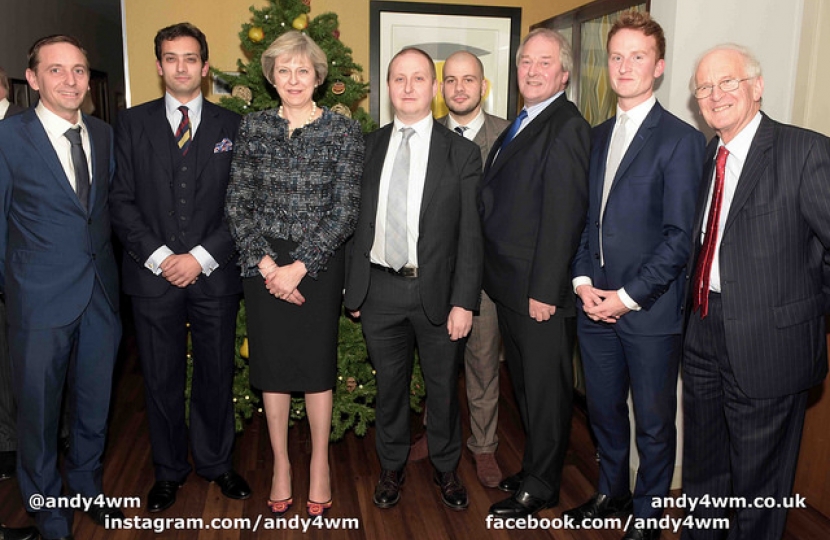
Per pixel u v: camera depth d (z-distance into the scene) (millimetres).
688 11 2449
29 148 2146
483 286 2592
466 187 2383
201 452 2736
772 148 1878
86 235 2254
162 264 2408
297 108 2340
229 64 4277
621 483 2527
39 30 5836
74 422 2449
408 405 2658
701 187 2070
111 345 2404
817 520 2568
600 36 3500
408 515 2611
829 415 2557
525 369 2469
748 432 1997
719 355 2039
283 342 2418
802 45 2484
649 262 2113
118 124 2471
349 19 4367
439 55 4477
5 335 2854
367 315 2490
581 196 2271
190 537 2451
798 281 1900
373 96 4445
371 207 2414
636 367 2238
